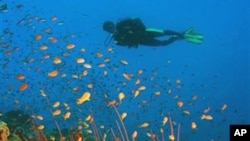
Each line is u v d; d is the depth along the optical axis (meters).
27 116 12.44
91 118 7.61
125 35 11.07
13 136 8.35
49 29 11.16
